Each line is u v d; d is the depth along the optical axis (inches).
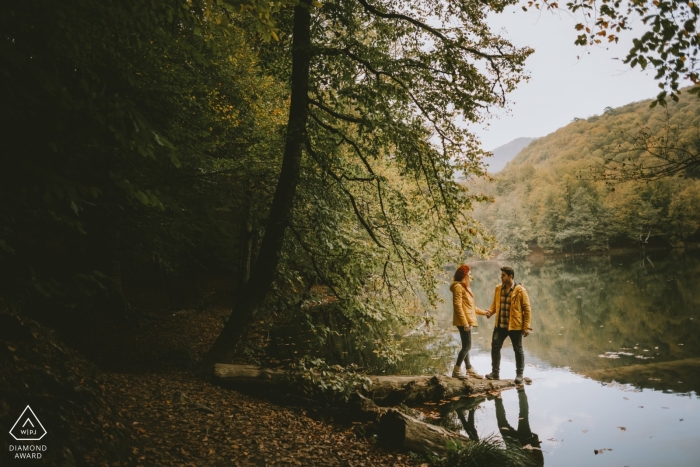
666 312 562.3
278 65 323.9
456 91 280.4
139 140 96.5
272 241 277.3
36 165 94.1
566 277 1316.4
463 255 320.2
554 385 290.7
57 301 334.6
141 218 344.8
